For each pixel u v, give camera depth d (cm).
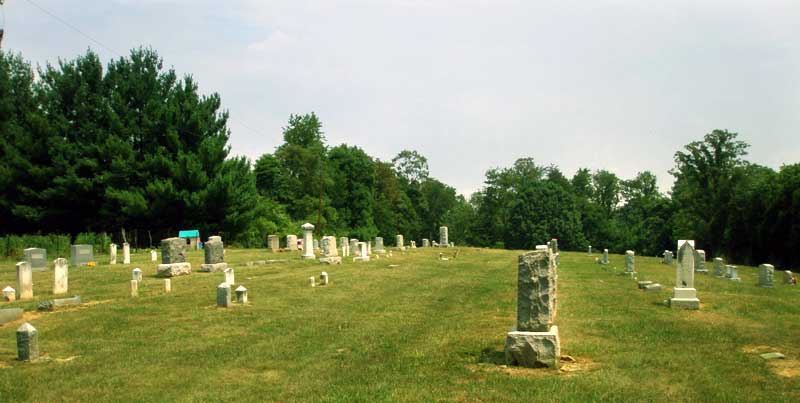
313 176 9012
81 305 2088
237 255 4266
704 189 7388
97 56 5881
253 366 1328
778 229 5319
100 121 5666
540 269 1274
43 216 5334
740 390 1105
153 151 5609
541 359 1240
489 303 2166
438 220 12456
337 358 1384
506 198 10744
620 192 11894
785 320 1823
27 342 1362
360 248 4206
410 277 3052
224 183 5450
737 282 3122
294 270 3306
